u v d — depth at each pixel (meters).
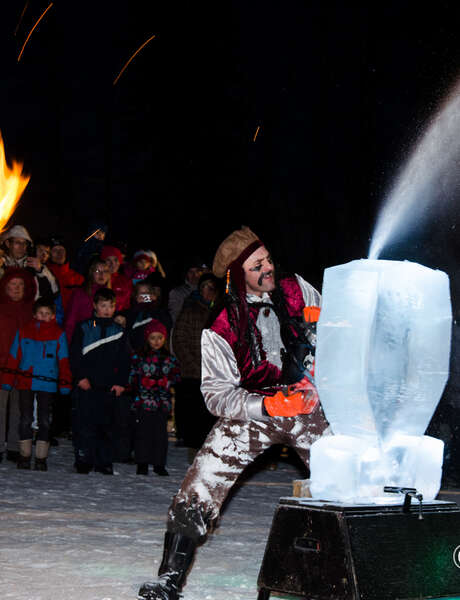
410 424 4.34
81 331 11.76
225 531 7.77
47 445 11.52
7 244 13.19
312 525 4.14
